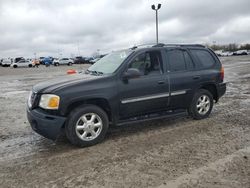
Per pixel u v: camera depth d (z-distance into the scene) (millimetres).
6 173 4461
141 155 4992
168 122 7086
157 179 4090
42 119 5262
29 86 17656
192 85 6941
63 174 4359
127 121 6086
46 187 3982
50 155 5152
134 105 6078
